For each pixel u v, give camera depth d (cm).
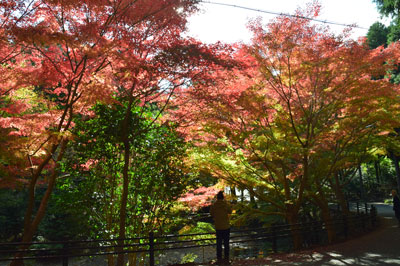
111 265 951
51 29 735
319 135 1164
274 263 795
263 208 1544
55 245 1608
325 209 1273
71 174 915
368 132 1390
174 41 856
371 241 1084
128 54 782
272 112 1125
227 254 814
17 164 731
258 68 1033
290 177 1316
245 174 1175
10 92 908
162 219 1032
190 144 1101
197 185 1052
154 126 1025
